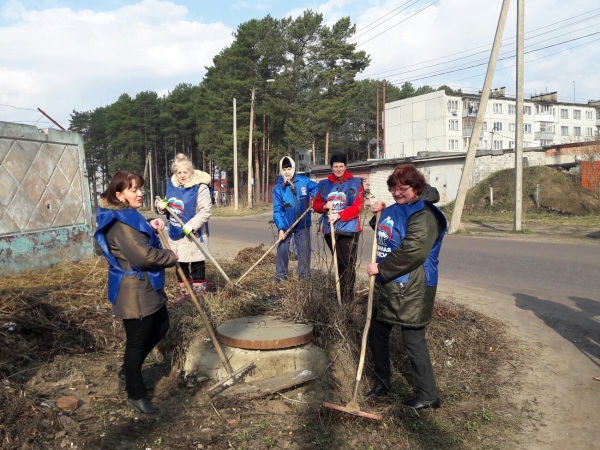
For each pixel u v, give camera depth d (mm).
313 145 50094
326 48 44125
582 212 22625
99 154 72188
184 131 59938
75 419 3371
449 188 29500
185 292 5578
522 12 15781
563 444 3258
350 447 3146
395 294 3512
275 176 54375
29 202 7035
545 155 32750
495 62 15242
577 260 10273
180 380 4059
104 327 4895
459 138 61281
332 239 5078
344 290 5203
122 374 4098
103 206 3469
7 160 6719
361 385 4016
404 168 3570
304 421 3441
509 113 64500
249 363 3994
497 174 27578
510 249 12273
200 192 5539
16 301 5059
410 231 3422
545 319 6020
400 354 4531
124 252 3340
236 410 3566
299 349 4133
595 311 6348
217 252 11383
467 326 5512
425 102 62250
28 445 2992
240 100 44312
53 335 4621
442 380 4188
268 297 5520
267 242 13938
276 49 42750
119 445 3105
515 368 4496
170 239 5586
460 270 9508
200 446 3104
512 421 3539
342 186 5410
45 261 7227
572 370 4469
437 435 3324
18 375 3891
